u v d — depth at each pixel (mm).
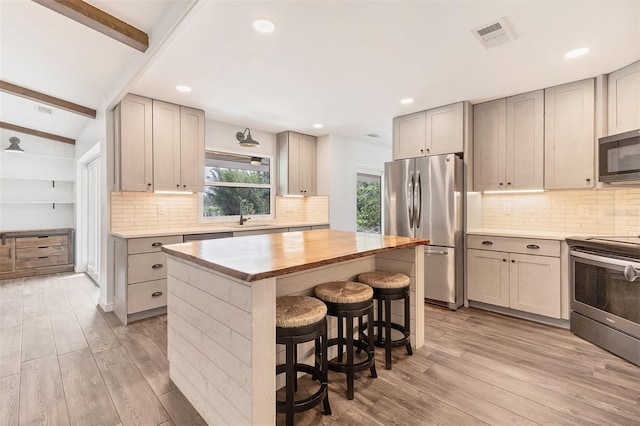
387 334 2219
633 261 2258
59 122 4660
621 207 3012
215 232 3719
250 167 4930
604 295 2514
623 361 2322
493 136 3531
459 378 2104
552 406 1809
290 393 1572
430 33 2199
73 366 2273
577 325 2766
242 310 1439
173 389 2006
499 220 3793
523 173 3330
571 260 2826
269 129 4934
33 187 5363
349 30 2158
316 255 1755
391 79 2979
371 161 6113
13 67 2963
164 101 3598
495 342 2654
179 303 1986
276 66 2713
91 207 5027
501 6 1903
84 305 3650
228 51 2445
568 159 3059
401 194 3820
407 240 2465
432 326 3008
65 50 2637
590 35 2217
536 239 3061
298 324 1562
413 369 2219
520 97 3338
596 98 2914
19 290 4250
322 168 5375
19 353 2467
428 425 1661
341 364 1939
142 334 2834
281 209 5324
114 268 3404
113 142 3465
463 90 3260
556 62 2631
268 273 1369
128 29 2227
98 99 3623
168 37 2131
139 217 3709
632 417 1712
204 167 3973
